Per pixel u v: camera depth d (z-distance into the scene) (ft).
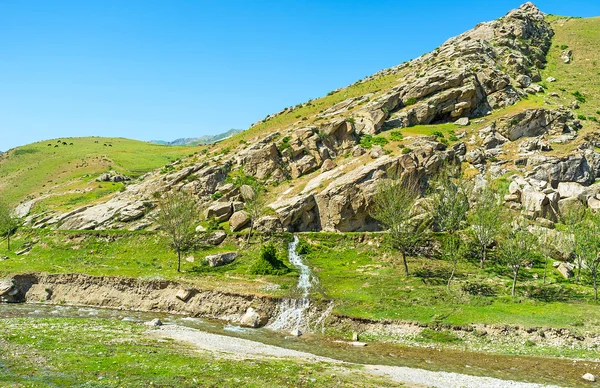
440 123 349.82
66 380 89.56
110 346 117.19
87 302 200.44
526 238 179.73
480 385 100.99
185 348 120.88
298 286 193.47
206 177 304.91
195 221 276.00
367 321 157.99
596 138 307.99
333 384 95.66
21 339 119.65
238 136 415.23
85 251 264.93
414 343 142.72
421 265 217.97
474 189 264.11
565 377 111.34
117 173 468.75
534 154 291.58
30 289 210.18
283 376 99.30
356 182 262.06
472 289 183.21
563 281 193.36
